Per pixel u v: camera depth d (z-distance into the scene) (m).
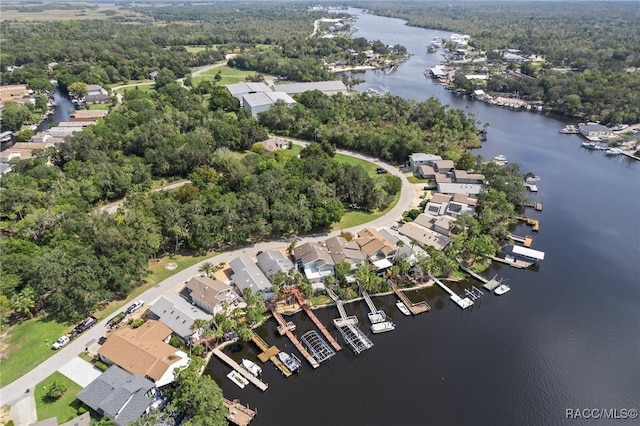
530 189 177.88
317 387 89.50
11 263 106.69
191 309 103.00
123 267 111.31
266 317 106.88
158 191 157.00
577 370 94.94
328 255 123.19
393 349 99.50
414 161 188.00
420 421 82.62
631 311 112.50
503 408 85.94
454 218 146.12
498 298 116.56
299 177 160.00
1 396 82.69
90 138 188.25
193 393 76.81
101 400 78.19
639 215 160.62
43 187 155.62
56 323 101.75
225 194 149.00
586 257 134.62
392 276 121.06
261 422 81.44
